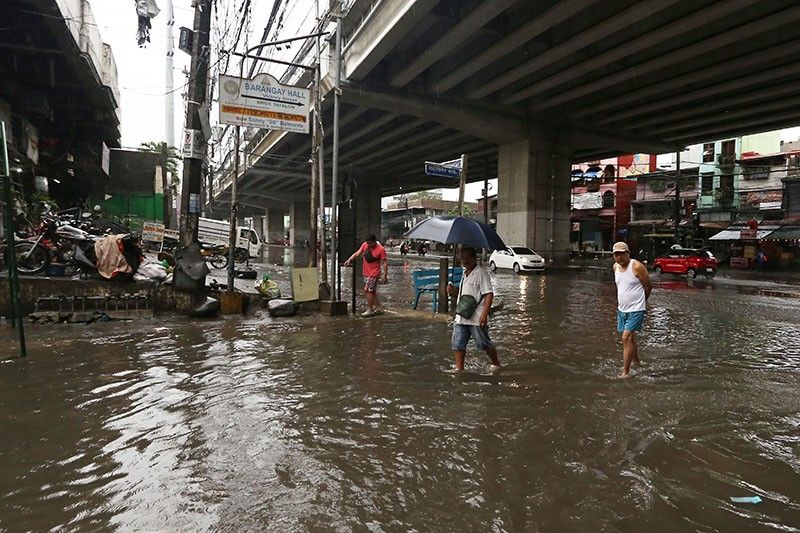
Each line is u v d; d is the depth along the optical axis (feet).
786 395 16.67
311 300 33.63
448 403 15.40
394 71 73.36
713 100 79.51
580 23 56.03
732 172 112.06
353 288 32.78
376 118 93.66
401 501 9.66
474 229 19.35
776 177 104.01
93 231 41.98
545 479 10.66
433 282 37.01
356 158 133.08
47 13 43.34
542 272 85.81
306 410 14.58
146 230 73.56
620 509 9.52
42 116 62.90
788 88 71.26
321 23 34.04
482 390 16.78
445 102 82.02
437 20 59.11
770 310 39.63
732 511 9.52
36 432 12.66
